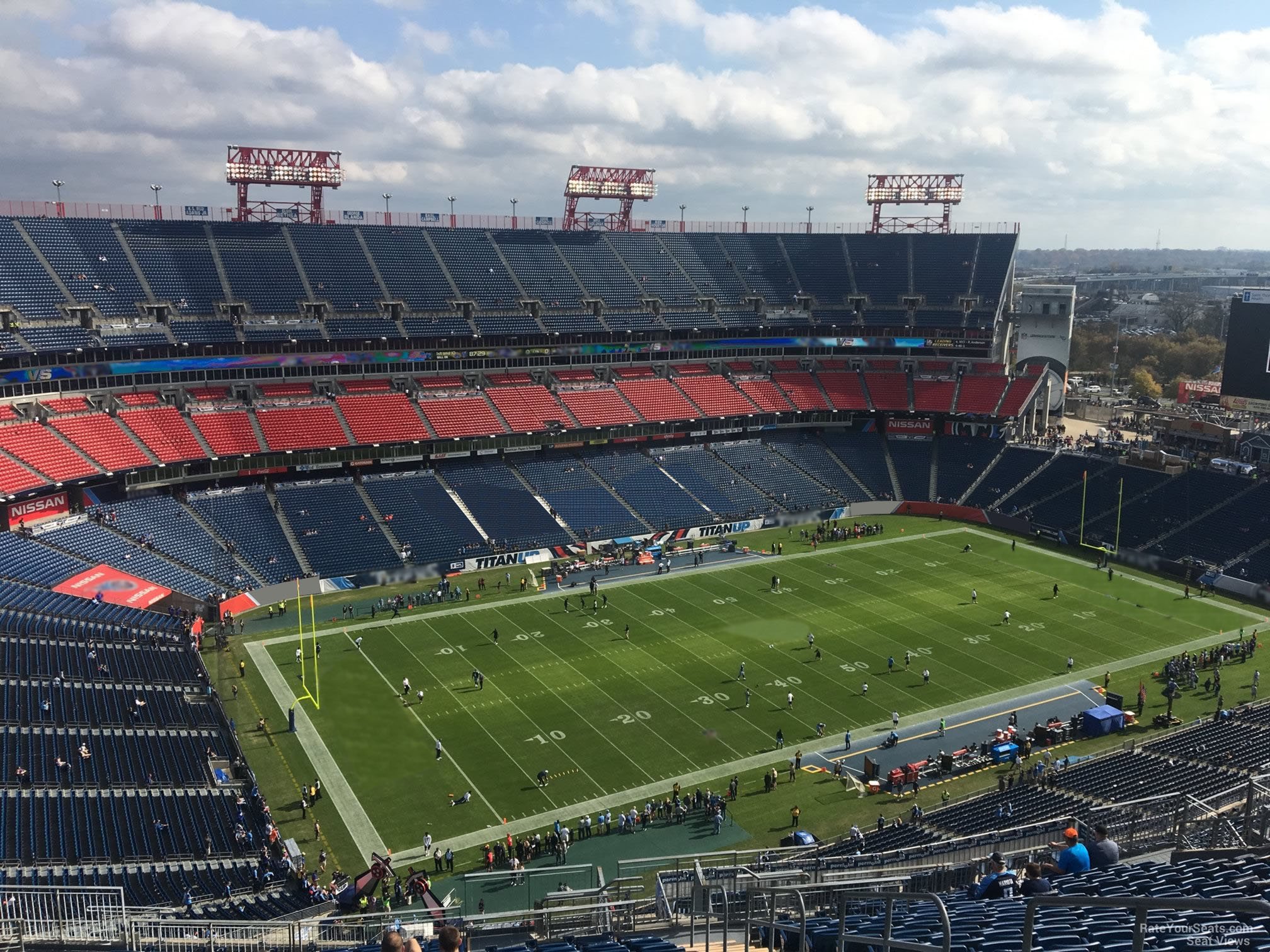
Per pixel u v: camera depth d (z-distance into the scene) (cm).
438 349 10231
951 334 11869
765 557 9212
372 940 3084
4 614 5919
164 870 3950
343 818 4847
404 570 8462
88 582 6862
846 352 12331
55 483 7381
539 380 10900
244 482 8981
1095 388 16775
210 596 7425
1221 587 8381
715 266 12394
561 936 2723
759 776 5300
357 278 10238
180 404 8912
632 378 11356
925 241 12775
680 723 5872
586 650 6956
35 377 7956
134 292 8944
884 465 11362
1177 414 11656
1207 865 2453
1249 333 9650
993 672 6625
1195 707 6109
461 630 7319
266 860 4216
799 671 6606
